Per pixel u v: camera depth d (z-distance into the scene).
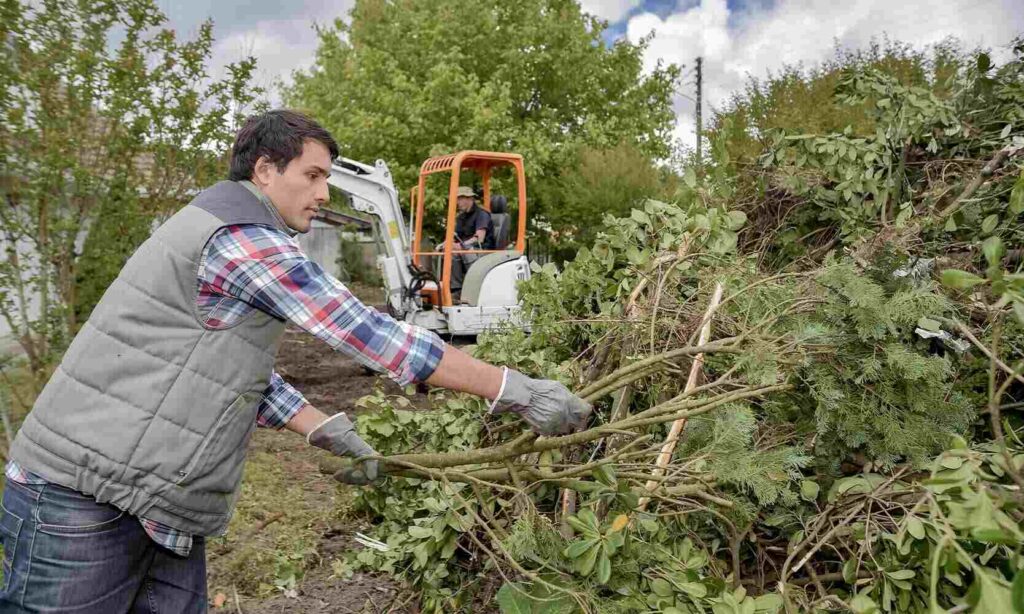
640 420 2.14
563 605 2.15
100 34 4.61
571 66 16.69
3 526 1.85
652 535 2.40
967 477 1.68
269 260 1.76
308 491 4.28
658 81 17.55
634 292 3.18
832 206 4.06
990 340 2.69
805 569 2.59
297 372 7.74
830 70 10.52
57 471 1.75
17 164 4.19
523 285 3.72
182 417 1.74
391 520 3.36
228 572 3.27
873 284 2.46
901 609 2.09
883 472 2.50
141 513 1.75
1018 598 1.32
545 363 3.24
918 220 3.26
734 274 3.00
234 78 5.21
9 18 4.11
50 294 4.75
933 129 4.11
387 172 7.89
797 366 2.41
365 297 15.79
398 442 3.37
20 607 1.80
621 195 13.08
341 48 20.27
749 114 10.40
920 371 2.29
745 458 2.16
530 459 2.71
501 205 8.83
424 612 2.83
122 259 4.96
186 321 1.75
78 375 1.76
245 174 1.93
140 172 5.09
